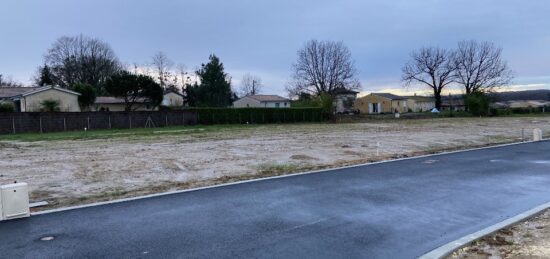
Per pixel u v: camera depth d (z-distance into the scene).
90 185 9.78
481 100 60.97
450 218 6.84
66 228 6.26
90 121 34.47
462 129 31.72
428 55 72.88
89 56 74.06
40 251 5.26
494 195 8.55
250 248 5.37
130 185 9.77
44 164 13.30
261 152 16.42
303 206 7.63
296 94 72.94
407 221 6.66
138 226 6.36
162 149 17.77
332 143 20.20
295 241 5.66
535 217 6.83
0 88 43.19
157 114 38.91
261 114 45.75
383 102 90.75
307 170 11.92
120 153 16.30
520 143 20.55
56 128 32.59
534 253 5.09
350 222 6.59
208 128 35.50
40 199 8.32
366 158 14.53
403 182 9.99
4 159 14.66
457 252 5.26
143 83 46.28
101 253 5.18
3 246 5.46
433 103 100.81
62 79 71.75
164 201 8.05
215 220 6.70
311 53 71.31
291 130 31.78
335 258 5.03
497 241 5.65
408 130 30.77
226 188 9.33
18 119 30.66
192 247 5.40
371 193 8.75
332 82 71.50
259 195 8.58
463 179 10.39
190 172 11.65
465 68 71.81
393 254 5.18
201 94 73.12
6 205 6.75
